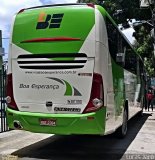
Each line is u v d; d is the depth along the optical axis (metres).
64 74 6.53
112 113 7.26
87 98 6.43
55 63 6.59
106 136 9.17
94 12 6.52
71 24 6.55
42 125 6.57
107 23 6.95
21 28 6.84
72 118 6.42
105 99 6.59
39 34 6.70
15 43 6.86
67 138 8.94
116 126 7.88
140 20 25.73
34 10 6.86
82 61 6.47
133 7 25.22
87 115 6.37
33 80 6.71
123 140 8.77
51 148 7.56
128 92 10.13
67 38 6.54
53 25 6.64
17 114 6.72
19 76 6.80
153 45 23.95
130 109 10.70
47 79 6.62
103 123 6.49
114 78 7.55
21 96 6.78
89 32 6.47
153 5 24.14
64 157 6.64
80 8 6.60
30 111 6.70
